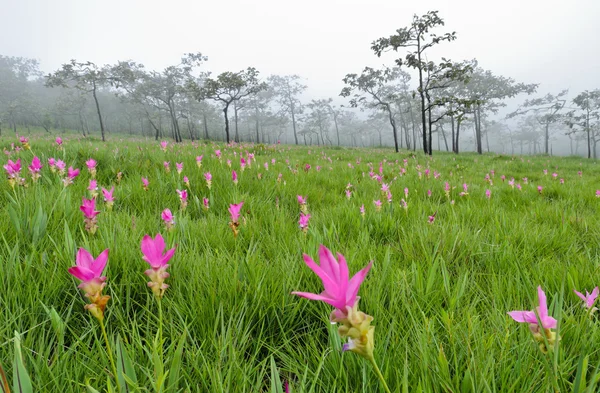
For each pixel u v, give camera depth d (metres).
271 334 1.87
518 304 1.89
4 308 1.74
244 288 2.03
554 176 9.46
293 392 1.31
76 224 2.83
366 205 4.67
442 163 16.22
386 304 2.03
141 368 1.34
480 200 5.45
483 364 1.36
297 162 10.58
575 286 2.06
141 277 2.12
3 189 3.87
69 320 1.80
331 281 0.67
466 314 1.73
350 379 1.47
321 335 1.89
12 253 2.03
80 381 1.39
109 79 44.66
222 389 1.25
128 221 3.14
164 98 72.56
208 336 1.64
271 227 3.34
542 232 3.40
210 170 6.13
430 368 1.35
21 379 1.02
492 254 2.78
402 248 2.83
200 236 3.00
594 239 3.33
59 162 4.30
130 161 6.26
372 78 42.31
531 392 1.27
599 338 1.53
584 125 61.03
